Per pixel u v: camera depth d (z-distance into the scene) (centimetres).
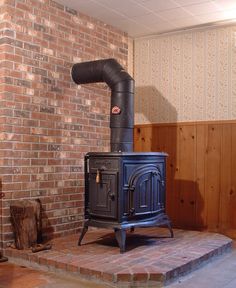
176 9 407
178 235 400
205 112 463
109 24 457
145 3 390
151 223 353
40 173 372
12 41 347
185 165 473
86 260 302
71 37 407
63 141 398
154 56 503
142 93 512
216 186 450
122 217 329
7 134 342
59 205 393
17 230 335
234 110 443
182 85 481
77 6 400
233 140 441
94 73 390
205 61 464
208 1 384
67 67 403
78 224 415
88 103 431
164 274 271
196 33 470
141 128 510
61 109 396
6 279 288
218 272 307
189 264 300
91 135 436
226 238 389
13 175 346
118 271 273
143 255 317
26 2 359
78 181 416
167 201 484
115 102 369
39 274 300
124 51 486
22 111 356
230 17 430
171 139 485
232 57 445
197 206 462
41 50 374
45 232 377
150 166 354
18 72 352
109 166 335
